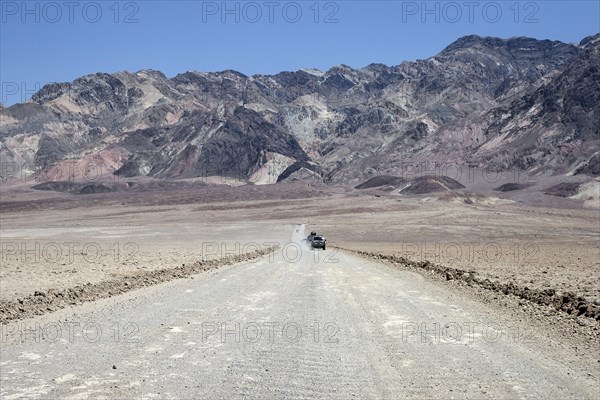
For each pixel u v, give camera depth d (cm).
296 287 2789
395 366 1289
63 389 1091
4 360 1297
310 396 1073
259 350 1410
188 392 1080
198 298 2312
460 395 1095
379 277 3456
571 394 1115
